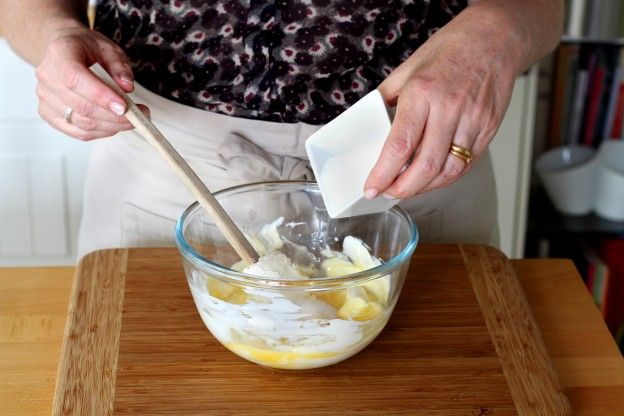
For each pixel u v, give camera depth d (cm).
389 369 76
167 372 75
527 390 74
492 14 81
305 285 70
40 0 97
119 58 85
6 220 167
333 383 74
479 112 74
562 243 191
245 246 78
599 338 85
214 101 93
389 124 75
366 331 74
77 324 81
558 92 181
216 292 74
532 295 93
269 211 88
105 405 71
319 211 88
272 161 94
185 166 76
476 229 107
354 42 90
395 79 78
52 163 161
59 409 70
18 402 74
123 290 87
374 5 89
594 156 182
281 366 75
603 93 180
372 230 87
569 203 183
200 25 90
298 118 93
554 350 83
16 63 151
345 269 86
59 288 92
